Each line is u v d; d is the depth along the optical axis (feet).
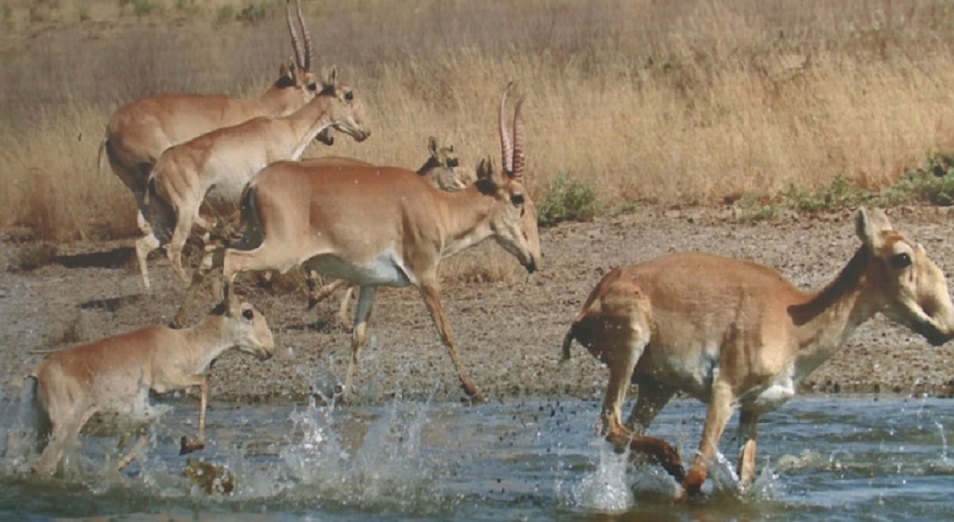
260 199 49.55
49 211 76.02
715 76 83.41
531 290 59.77
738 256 61.52
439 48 99.45
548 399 47.11
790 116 76.95
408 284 49.90
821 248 61.87
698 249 63.26
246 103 69.77
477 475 38.52
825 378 47.39
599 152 74.64
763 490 35.78
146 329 40.57
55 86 106.01
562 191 70.59
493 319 56.39
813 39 92.94
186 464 40.45
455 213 50.37
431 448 41.32
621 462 35.68
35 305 62.49
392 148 76.48
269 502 36.76
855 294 34.50
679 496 35.40
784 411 43.86
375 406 47.65
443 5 121.29
